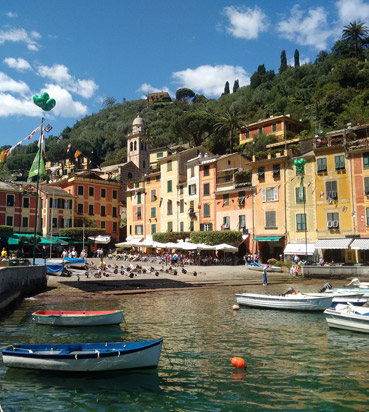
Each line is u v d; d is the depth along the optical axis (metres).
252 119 108.38
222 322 19.73
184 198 65.12
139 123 111.56
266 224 53.84
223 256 56.28
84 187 76.69
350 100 92.06
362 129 48.78
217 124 92.62
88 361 11.54
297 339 16.28
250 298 24.28
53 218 70.81
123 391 10.55
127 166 103.06
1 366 12.54
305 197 50.53
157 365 12.30
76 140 156.62
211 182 60.97
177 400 10.00
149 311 22.72
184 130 105.94
